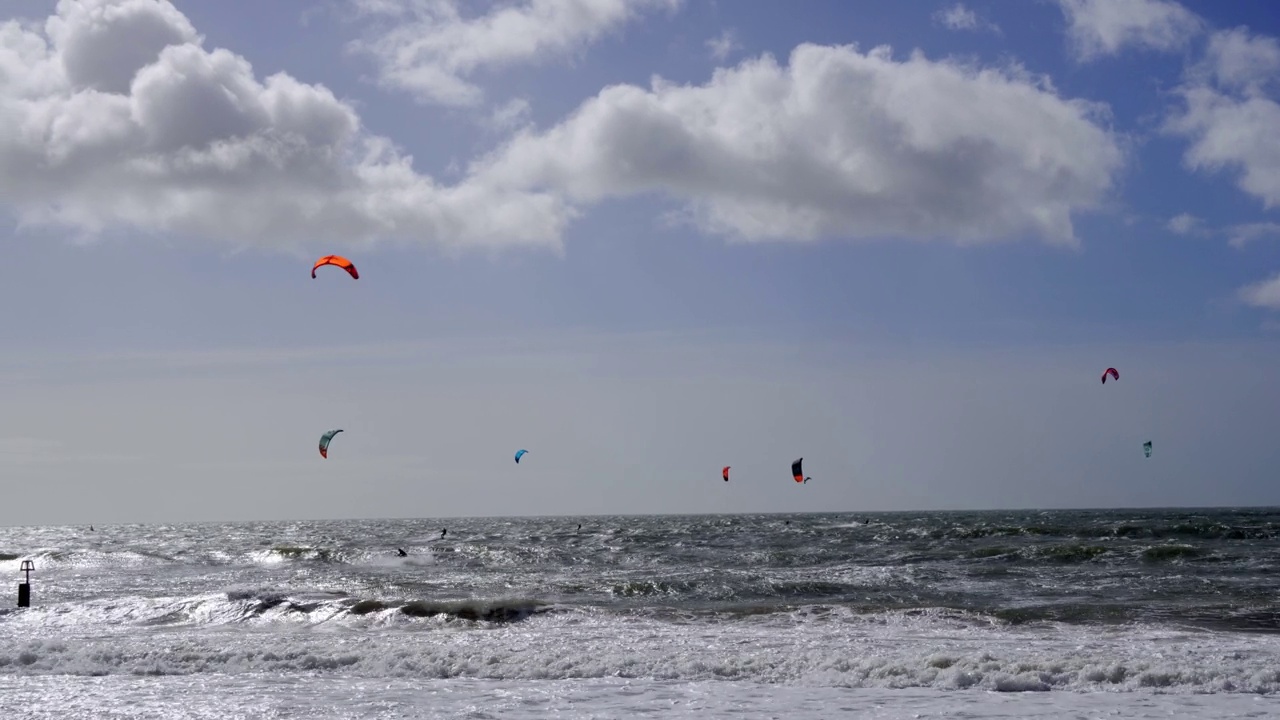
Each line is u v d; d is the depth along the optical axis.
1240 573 31.88
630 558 46.97
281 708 13.12
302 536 96.12
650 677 15.34
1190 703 12.96
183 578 37.59
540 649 17.66
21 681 15.34
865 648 17.38
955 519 121.75
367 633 20.62
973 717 12.28
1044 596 26.03
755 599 26.75
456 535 88.25
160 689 14.55
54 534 126.94
